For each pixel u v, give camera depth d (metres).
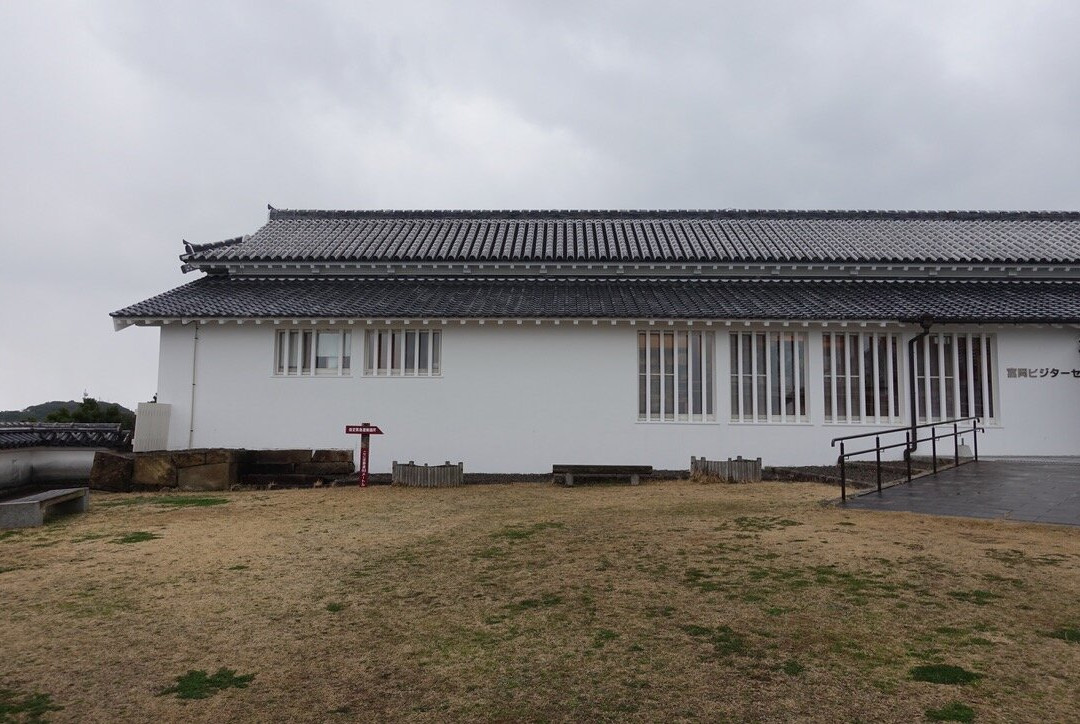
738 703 4.02
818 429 16.44
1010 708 3.84
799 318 15.93
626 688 4.27
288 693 4.34
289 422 16.70
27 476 15.70
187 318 16.22
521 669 4.61
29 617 5.81
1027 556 6.79
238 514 10.83
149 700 4.27
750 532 8.30
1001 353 16.41
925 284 18.55
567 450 16.62
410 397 16.77
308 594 6.37
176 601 6.22
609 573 6.73
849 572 6.45
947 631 4.97
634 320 16.14
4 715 4.09
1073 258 18.28
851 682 4.23
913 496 10.45
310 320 16.25
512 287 18.44
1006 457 15.92
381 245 20.17
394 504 11.62
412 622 5.57
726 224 22.75
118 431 16.72
